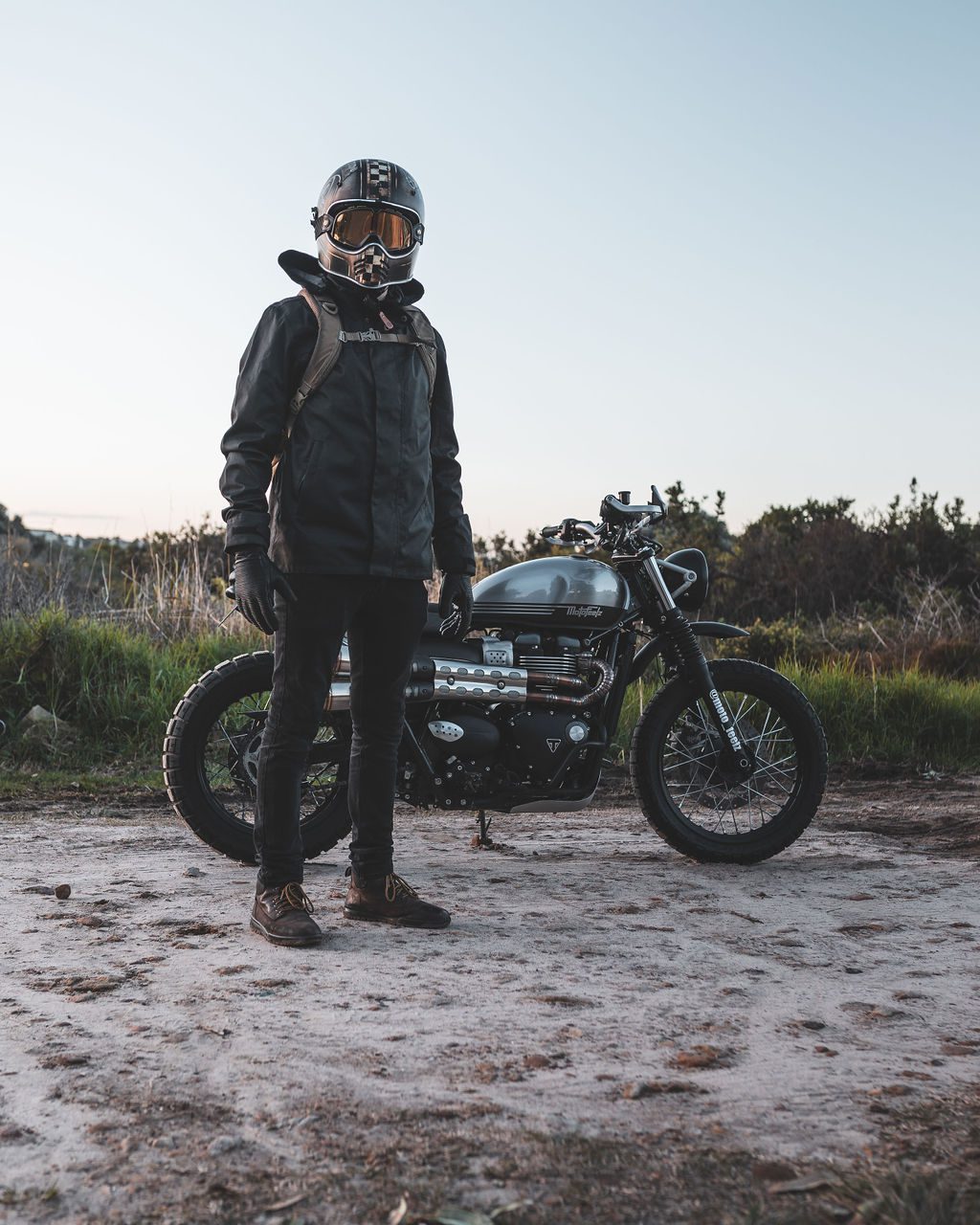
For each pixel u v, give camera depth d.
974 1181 1.68
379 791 3.22
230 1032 2.29
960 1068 2.16
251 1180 1.69
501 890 3.65
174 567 9.87
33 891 3.49
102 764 6.30
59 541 10.59
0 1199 1.64
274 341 2.94
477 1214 1.58
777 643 9.92
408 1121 1.90
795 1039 2.30
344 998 2.51
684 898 3.57
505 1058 2.18
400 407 3.03
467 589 3.33
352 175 3.01
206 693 3.90
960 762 7.33
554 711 4.07
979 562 13.38
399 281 3.09
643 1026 2.37
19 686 6.81
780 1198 1.64
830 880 3.87
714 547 14.31
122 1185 1.68
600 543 4.36
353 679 3.23
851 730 7.57
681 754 4.39
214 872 3.83
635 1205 1.62
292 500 2.97
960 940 3.09
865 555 13.62
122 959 2.78
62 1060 2.13
